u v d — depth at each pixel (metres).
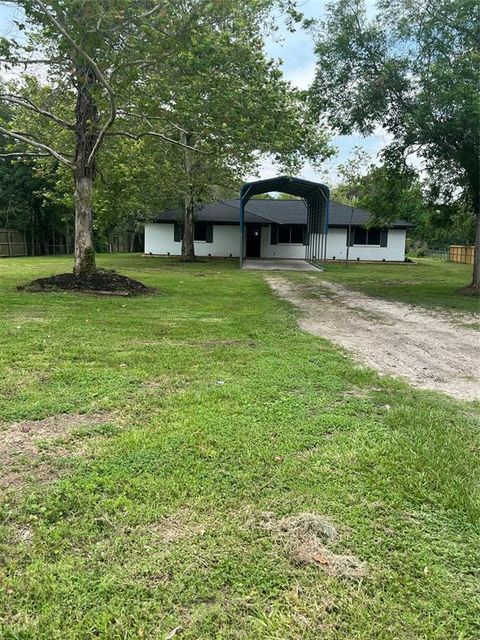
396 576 1.93
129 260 23.38
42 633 1.64
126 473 2.67
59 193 18.62
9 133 9.86
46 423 3.37
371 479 2.66
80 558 2.00
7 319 7.08
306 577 1.92
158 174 15.72
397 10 10.51
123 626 1.67
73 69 9.16
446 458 2.91
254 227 27.62
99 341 5.86
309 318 8.23
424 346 6.26
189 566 1.96
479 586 1.90
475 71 9.48
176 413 3.56
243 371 4.70
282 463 2.82
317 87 11.45
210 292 11.19
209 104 8.48
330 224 26.59
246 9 8.16
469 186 11.69
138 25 7.32
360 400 3.98
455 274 18.58
